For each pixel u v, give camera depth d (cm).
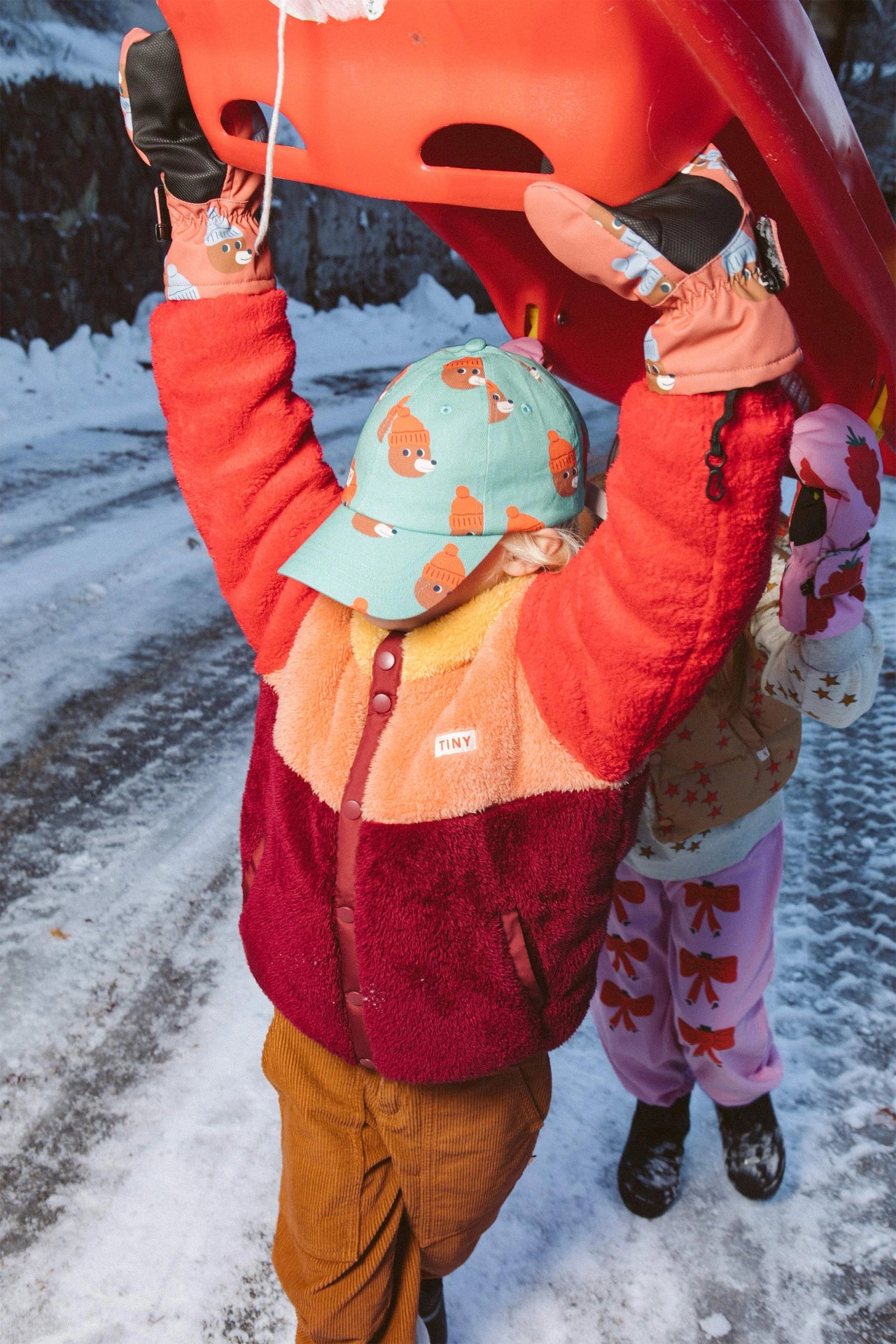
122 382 909
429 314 1369
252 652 463
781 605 146
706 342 101
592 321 172
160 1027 256
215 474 141
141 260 980
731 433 102
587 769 120
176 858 321
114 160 932
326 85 109
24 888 302
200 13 113
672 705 114
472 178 108
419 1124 137
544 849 122
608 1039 208
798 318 138
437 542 123
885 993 274
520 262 166
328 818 129
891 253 115
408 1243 152
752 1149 215
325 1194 143
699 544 105
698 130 100
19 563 533
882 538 605
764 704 170
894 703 429
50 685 418
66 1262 199
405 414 124
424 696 124
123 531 591
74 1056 246
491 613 125
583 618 114
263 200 123
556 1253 206
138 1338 186
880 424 147
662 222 100
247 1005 265
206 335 136
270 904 137
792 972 280
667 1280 202
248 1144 226
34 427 774
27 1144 223
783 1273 204
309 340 1167
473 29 98
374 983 126
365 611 122
